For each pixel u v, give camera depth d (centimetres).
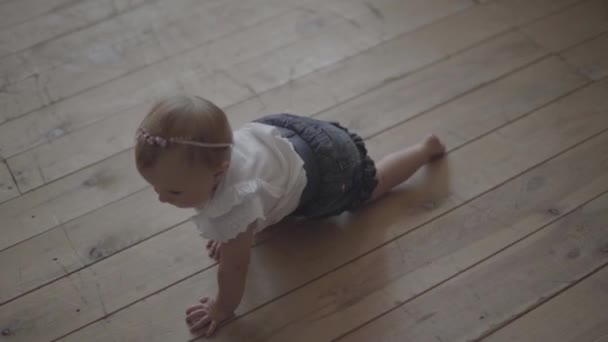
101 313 140
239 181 123
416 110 178
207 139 115
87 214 158
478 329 134
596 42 192
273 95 185
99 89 190
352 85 186
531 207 154
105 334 137
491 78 185
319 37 201
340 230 152
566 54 190
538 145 167
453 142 170
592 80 182
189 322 138
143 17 211
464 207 155
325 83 187
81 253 150
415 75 188
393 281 142
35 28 210
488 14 205
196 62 196
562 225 150
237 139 130
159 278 145
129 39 205
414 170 160
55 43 205
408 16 207
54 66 198
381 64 192
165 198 121
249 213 123
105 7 216
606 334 132
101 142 175
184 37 204
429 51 195
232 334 135
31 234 155
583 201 154
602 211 152
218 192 123
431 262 145
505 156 165
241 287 133
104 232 154
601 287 139
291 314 138
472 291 140
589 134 168
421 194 159
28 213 159
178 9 213
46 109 185
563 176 160
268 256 148
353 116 178
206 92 187
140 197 161
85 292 143
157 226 155
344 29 204
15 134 179
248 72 192
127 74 194
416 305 138
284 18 209
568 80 183
